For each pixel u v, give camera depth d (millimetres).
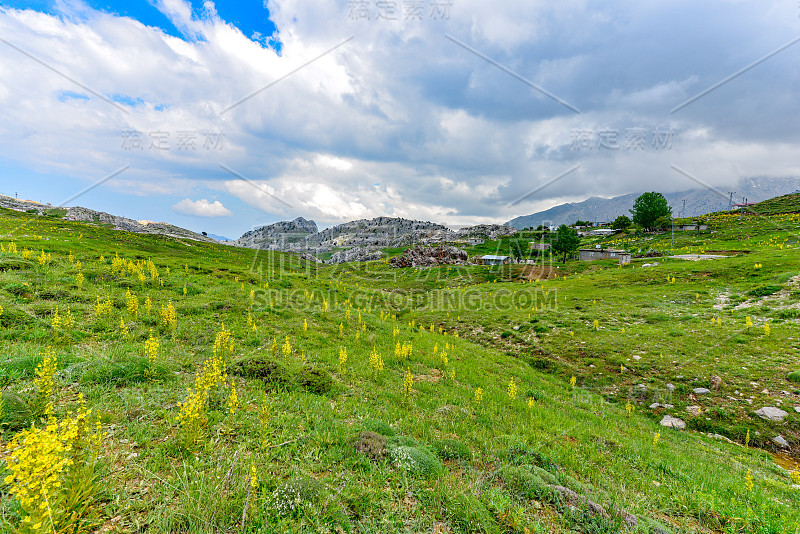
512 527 5555
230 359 12453
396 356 18391
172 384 9031
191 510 4332
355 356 17219
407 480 6375
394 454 7199
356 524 4980
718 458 12477
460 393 14461
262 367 11531
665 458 10953
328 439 7395
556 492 6777
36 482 3537
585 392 20094
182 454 5840
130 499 4582
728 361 20609
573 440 11484
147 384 8711
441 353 20297
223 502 4582
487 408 13164
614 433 13133
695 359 21625
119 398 7680
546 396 17141
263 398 9312
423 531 5098
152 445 6035
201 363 11508
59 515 3736
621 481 8711
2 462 4641
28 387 7301
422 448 7961
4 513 3818
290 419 8219
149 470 5277
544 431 11727
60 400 7105
